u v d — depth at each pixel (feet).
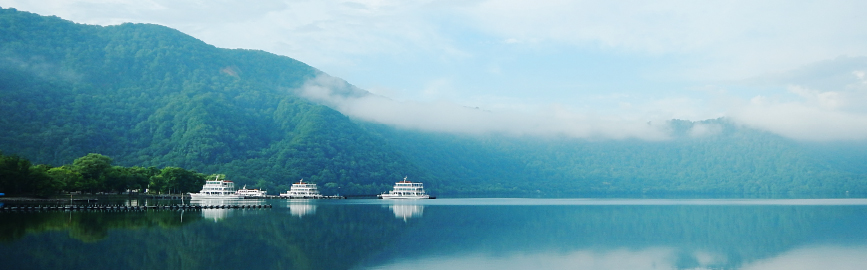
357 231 407.23
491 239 360.28
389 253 297.53
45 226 397.60
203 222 453.99
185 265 253.44
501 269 253.44
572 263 269.64
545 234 392.47
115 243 315.37
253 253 290.56
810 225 475.31
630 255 295.07
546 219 540.52
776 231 420.77
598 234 393.91
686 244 339.36
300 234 380.78
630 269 256.52
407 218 549.54
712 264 272.31
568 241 351.05
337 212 654.53
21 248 292.20
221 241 333.21
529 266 261.24
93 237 339.77
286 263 263.70
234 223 451.53
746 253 306.14
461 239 359.66
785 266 269.03
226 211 620.08
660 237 375.66
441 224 474.90
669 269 258.37
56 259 261.65
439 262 269.44
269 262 265.34
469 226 456.04
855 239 369.30
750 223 495.41
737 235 391.24
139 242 320.70
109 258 266.57
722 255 298.76
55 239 327.88
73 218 467.93
